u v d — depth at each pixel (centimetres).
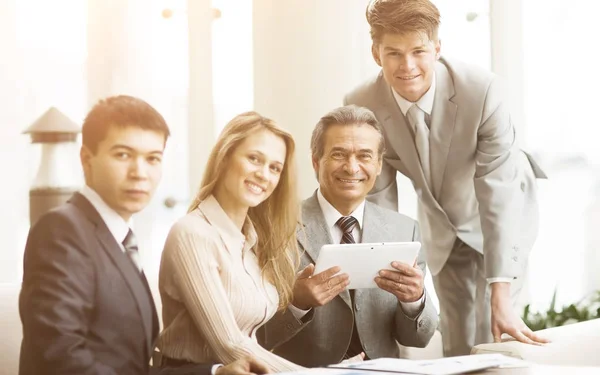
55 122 242
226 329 195
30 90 285
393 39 262
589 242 409
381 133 250
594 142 409
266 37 340
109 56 307
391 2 262
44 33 290
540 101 406
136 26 315
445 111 279
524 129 405
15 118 280
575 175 409
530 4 405
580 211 409
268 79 340
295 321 228
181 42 331
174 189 324
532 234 295
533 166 310
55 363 183
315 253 243
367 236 249
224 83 348
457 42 399
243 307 204
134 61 314
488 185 279
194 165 329
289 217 222
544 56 406
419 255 256
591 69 408
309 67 340
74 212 194
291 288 224
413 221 259
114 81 307
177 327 201
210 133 336
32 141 244
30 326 185
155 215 313
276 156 214
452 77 280
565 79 407
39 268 188
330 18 340
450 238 294
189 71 332
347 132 243
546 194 408
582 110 408
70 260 189
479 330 297
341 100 342
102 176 200
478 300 298
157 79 320
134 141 202
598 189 409
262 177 211
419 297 233
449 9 398
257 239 218
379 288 247
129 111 203
